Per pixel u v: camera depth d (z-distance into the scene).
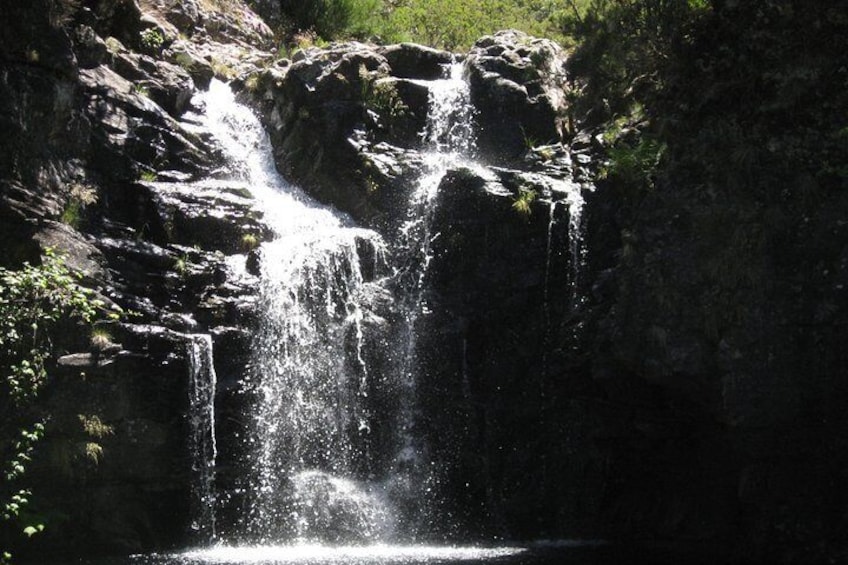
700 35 14.27
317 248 15.47
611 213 15.41
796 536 12.54
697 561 12.63
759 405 12.32
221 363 14.32
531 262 15.55
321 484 14.43
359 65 17.86
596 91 17.25
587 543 14.40
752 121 13.33
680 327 12.89
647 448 14.70
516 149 17.17
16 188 13.49
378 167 16.86
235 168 17.33
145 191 15.21
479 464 15.16
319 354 15.07
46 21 14.34
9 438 12.41
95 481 13.06
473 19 23.61
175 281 14.47
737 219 12.78
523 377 15.38
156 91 17.25
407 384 15.41
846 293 12.11
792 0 13.34
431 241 16.02
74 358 12.81
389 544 14.29
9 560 12.33
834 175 12.59
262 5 23.52
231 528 13.93
